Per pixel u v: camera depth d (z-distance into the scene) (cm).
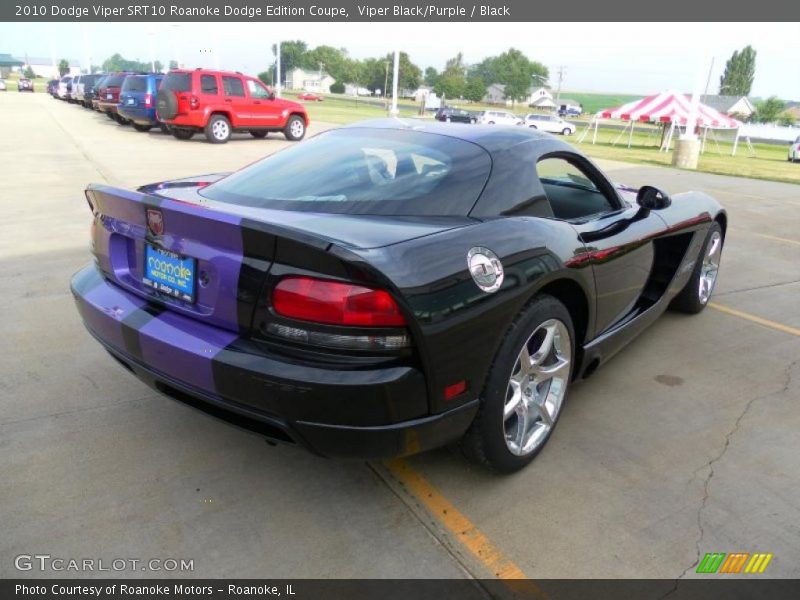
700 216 406
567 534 227
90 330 261
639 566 213
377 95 14362
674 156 1752
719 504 246
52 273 502
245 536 220
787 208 1022
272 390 194
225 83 1633
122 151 1342
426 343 195
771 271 612
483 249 220
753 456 281
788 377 366
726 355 395
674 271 392
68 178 962
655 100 3222
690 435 297
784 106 9606
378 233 207
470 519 233
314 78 15000
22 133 1659
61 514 226
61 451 263
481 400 228
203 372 207
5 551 208
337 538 221
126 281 250
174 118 1596
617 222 313
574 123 7462
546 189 288
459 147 267
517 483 255
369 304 188
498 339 222
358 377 190
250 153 1409
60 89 3491
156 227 226
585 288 270
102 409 297
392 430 198
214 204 240
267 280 197
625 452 281
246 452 268
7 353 353
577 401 328
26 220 689
